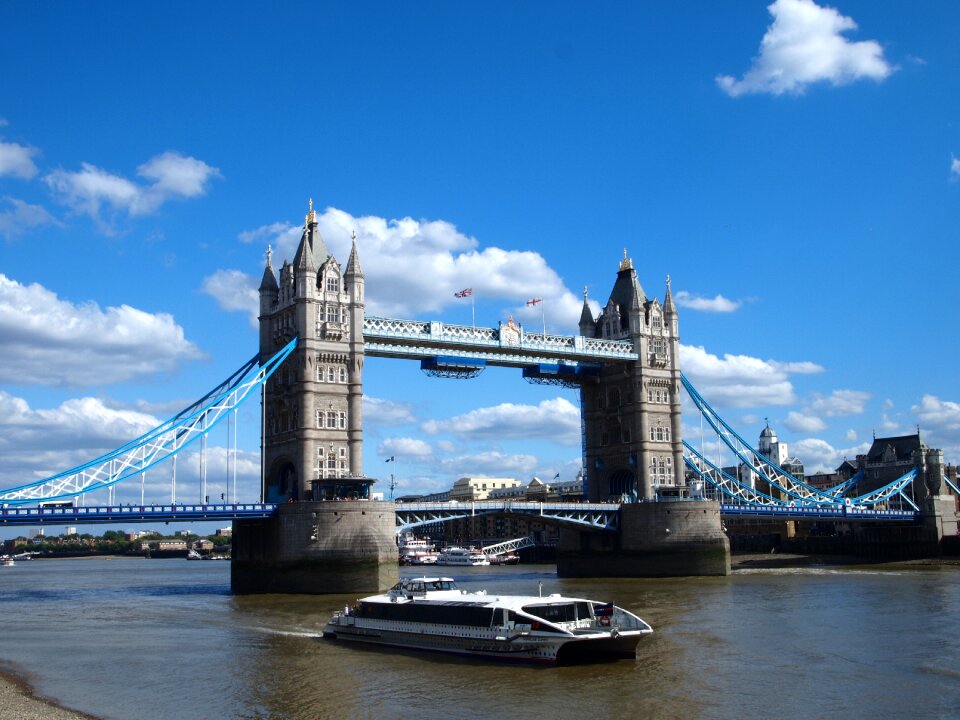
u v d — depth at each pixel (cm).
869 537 19050
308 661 6053
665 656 6069
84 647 6738
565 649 5775
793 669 5603
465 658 6097
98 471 10650
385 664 5922
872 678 5341
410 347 13250
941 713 4572
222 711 4734
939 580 12269
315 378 12100
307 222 12781
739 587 11512
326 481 11412
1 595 12431
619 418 15725
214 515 11119
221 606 9719
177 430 11238
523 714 4609
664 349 15862
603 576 14938
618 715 4575
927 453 18675
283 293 12700
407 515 12631
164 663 6034
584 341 14950
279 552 11300
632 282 15875
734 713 4591
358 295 12544
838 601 9381
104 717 4612
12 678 5575
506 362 14488
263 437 12800
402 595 6844
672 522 14450
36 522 10119
